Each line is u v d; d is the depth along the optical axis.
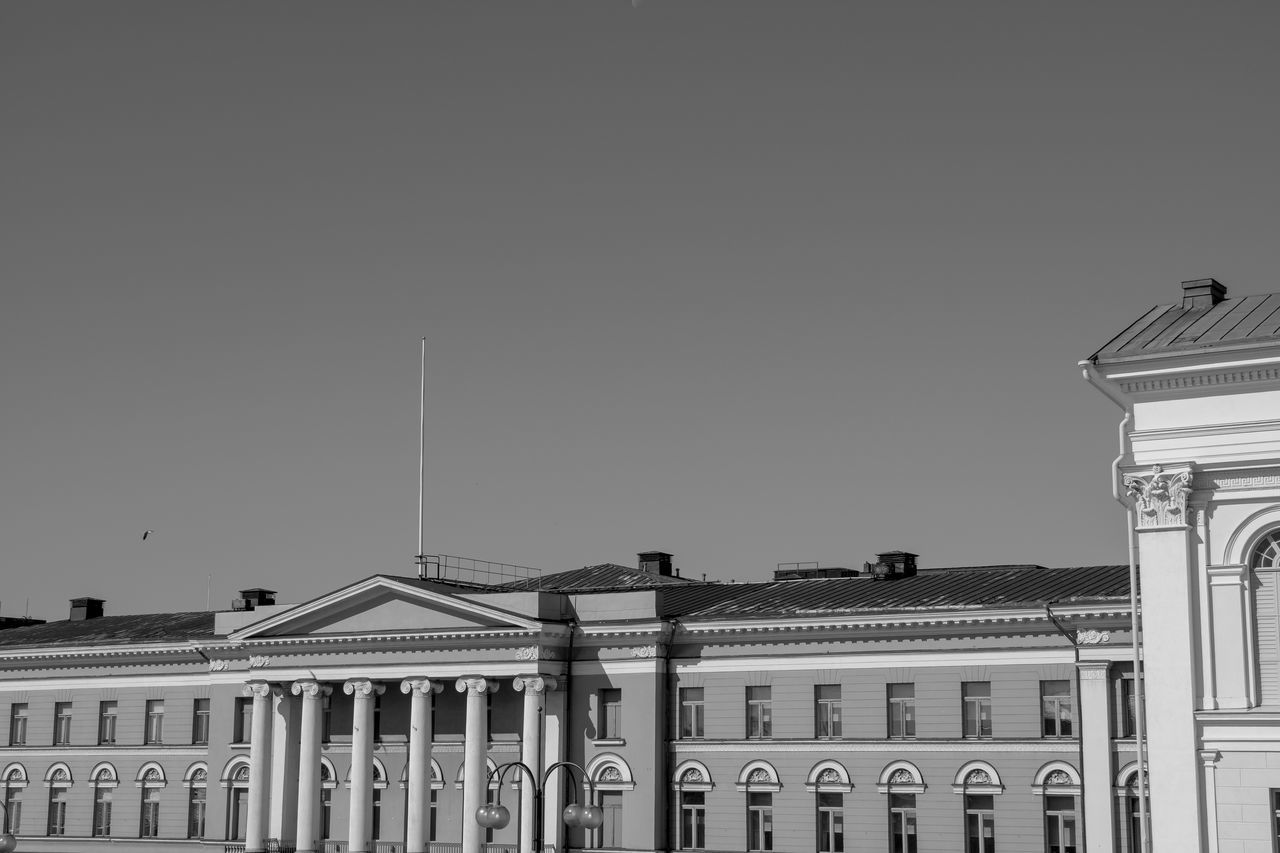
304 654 74.44
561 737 69.56
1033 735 61.62
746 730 67.50
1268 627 40.84
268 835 74.38
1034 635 62.12
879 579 71.69
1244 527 41.09
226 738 77.81
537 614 69.75
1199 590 41.34
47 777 83.62
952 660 63.69
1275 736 39.91
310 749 73.31
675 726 68.81
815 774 65.62
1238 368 40.94
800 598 70.06
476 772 69.19
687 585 77.94
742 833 66.56
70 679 84.31
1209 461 41.34
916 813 63.56
